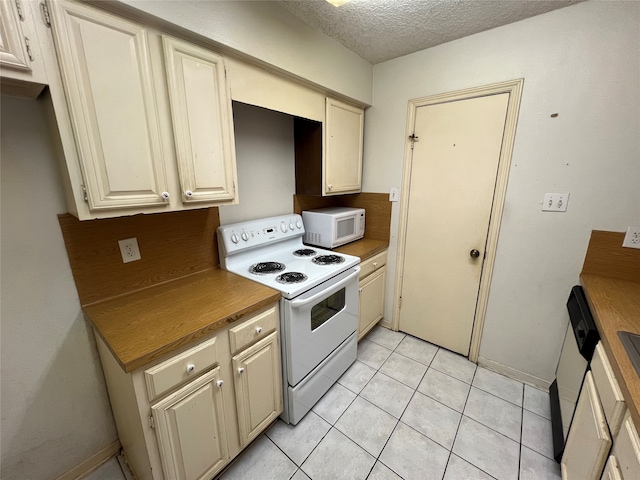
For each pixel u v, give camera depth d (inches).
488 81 68.5
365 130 93.4
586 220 62.2
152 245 55.9
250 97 55.2
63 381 47.9
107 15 35.4
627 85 54.4
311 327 61.9
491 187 72.7
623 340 37.6
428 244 86.5
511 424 62.9
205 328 41.5
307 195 89.0
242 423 51.2
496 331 78.5
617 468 30.0
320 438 59.9
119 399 46.4
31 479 46.8
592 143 59.1
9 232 40.4
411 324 96.1
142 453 41.5
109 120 37.2
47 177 42.6
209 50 48.1
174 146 44.5
